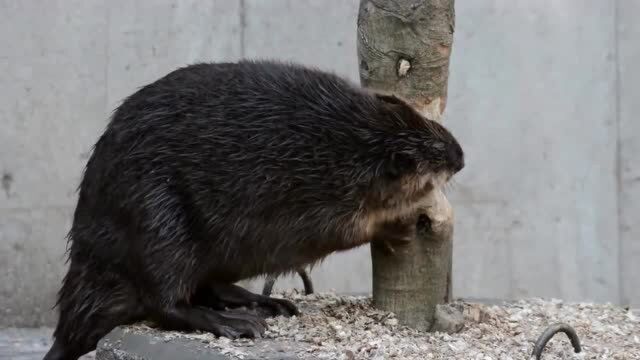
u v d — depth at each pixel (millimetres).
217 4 13062
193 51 13070
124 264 7035
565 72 13227
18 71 12883
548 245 13359
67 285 7383
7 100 12891
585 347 7160
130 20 12992
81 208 7320
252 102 6926
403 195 7074
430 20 7148
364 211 7027
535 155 13258
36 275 13094
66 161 13023
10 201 13000
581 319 8094
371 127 6922
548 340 6656
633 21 13258
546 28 13180
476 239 13273
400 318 7496
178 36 13047
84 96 12992
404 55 7219
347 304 7973
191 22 13047
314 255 7188
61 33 12906
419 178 7039
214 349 6566
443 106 7461
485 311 7770
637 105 13312
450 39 7266
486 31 13094
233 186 6797
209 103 6953
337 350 6590
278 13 13109
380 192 6988
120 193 6941
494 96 13156
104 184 7051
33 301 13117
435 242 7391
